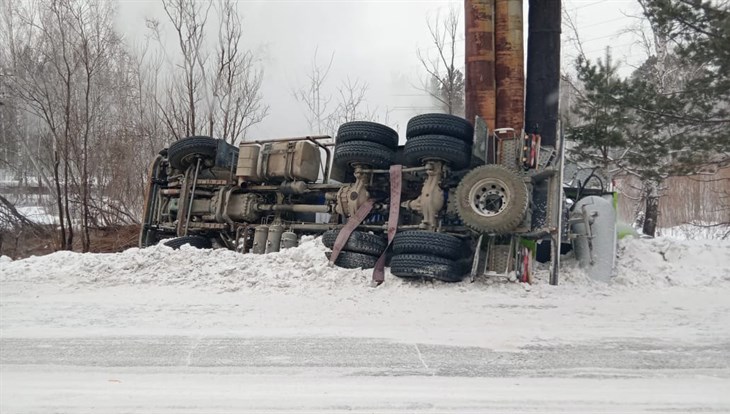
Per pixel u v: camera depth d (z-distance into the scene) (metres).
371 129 9.29
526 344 5.41
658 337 5.70
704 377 4.55
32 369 4.65
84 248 15.91
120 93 20.33
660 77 17.62
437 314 6.59
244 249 10.59
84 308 6.84
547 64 10.70
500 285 7.95
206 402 3.96
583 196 9.75
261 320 6.29
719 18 11.52
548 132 10.55
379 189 9.61
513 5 10.48
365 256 8.56
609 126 13.09
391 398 4.05
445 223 8.90
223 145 10.93
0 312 6.62
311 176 10.56
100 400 4.00
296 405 3.92
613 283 8.34
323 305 7.01
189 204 11.06
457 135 8.67
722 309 6.94
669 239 9.65
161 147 19.80
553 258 8.10
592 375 4.57
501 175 8.05
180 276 8.45
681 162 12.73
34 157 20.34
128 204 18.78
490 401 4.02
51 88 17.47
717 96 12.05
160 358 4.93
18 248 16.98
